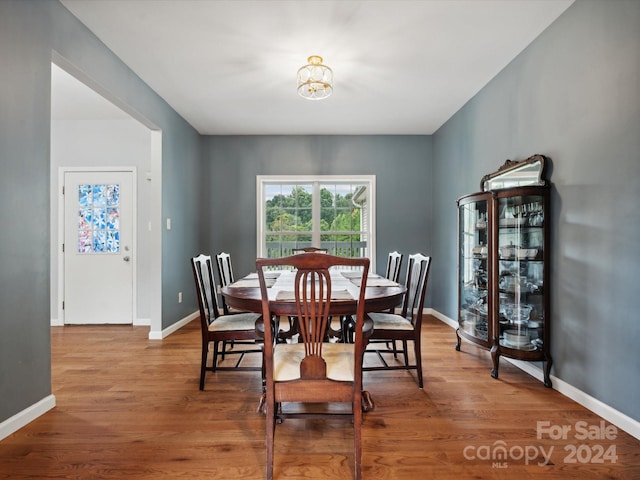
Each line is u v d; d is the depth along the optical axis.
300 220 4.62
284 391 1.41
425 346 3.12
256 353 2.92
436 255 4.37
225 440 1.64
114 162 3.97
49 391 1.92
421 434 1.68
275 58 2.63
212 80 3.00
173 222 3.68
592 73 1.89
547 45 2.26
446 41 2.41
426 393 2.14
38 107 1.84
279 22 2.19
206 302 2.44
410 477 1.38
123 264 3.98
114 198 3.99
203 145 4.50
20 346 1.72
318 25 2.22
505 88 2.77
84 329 3.75
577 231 2.01
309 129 4.32
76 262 3.98
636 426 1.63
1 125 1.62
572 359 2.05
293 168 4.51
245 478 1.38
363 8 2.06
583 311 1.96
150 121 3.17
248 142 4.52
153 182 3.39
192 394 2.14
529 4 2.03
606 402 1.81
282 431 1.73
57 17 1.98
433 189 4.48
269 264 1.38
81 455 1.51
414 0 1.99
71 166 3.98
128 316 3.98
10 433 1.66
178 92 3.24
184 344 3.18
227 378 2.40
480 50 2.53
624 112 1.70
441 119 3.99
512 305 2.38
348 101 3.46
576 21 2.00
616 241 1.75
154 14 2.11
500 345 2.39
